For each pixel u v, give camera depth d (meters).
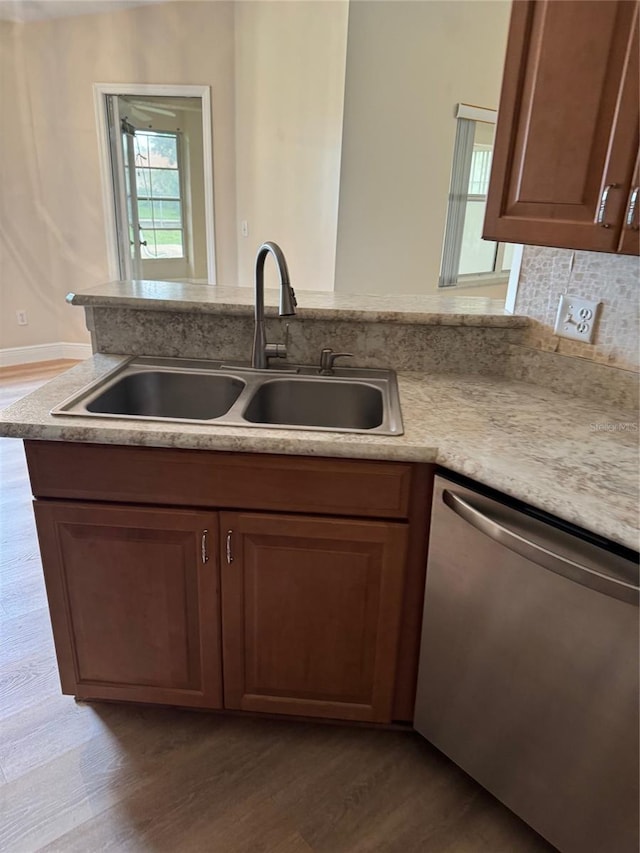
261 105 3.84
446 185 3.69
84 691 1.57
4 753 1.50
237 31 3.95
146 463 1.29
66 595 1.45
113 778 1.45
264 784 1.45
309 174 3.44
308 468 1.26
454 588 1.28
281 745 1.56
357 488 1.28
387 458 1.23
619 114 1.11
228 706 1.55
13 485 2.86
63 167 4.36
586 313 1.52
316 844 1.32
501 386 1.66
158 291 1.90
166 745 1.55
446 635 1.34
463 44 3.38
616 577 0.99
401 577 1.36
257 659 1.48
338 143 3.12
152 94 4.16
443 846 1.33
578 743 1.13
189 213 5.35
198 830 1.34
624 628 1.00
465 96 3.53
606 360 1.51
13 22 4.01
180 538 1.36
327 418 1.72
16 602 2.07
